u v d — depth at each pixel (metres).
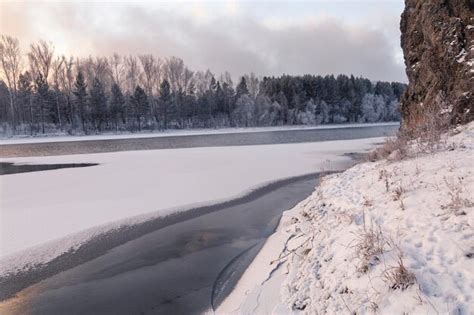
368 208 5.65
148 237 9.02
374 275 3.68
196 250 8.17
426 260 3.46
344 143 34.69
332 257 4.88
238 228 9.69
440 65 10.27
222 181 15.95
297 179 16.50
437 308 2.82
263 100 75.31
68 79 64.12
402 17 13.08
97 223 10.02
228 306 5.49
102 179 16.72
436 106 9.87
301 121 77.38
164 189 14.30
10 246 8.37
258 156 25.12
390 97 96.56
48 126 59.62
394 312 3.04
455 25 9.91
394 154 8.94
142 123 66.75
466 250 3.36
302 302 4.41
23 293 6.31
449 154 6.82
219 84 80.00
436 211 4.36
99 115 60.28
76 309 5.72
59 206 11.75
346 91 88.69
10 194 13.68
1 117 61.22
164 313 5.48
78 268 7.28
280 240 7.61
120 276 6.89
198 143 40.72
